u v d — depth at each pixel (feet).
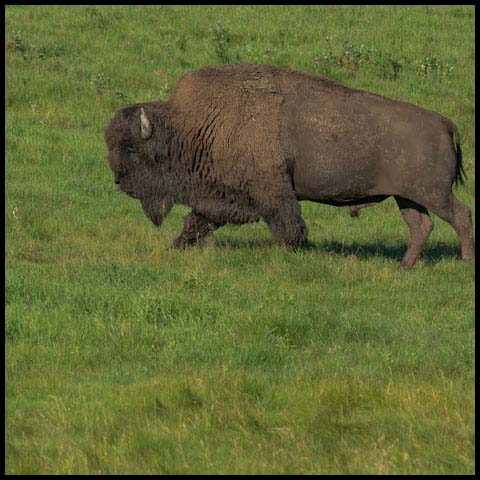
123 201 151.02
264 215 116.06
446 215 114.32
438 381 74.79
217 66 117.91
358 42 233.55
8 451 62.28
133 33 230.68
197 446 62.59
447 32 244.22
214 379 72.84
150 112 117.29
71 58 213.46
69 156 168.66
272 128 114.11
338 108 113.60
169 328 88.38
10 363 79.71
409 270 111.65
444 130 113.91
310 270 107.34
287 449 62.28
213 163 116.06
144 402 68.90
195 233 120.06
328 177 114.01
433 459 60.08
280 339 85.25
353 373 76.89
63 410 68.64
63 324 88.33
